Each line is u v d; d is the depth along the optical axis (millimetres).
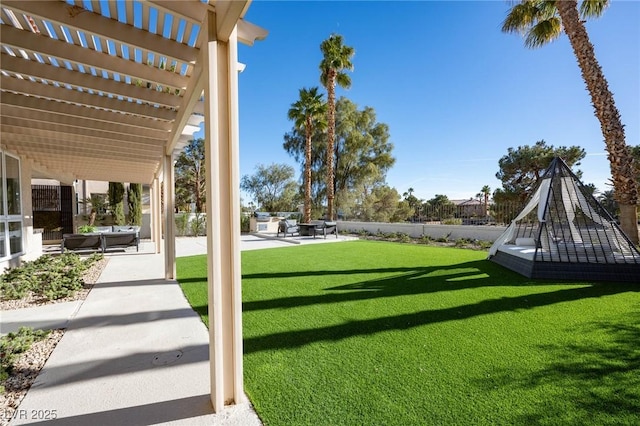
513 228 6934
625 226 6664
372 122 21812
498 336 2828
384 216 18109
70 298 4238
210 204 1908
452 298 4078
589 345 2604
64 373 2289
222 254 1939
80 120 4637
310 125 15148
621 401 1828
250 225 17344
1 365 2277
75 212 12227
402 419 1695
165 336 2969
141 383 2154
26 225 6938
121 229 11398
